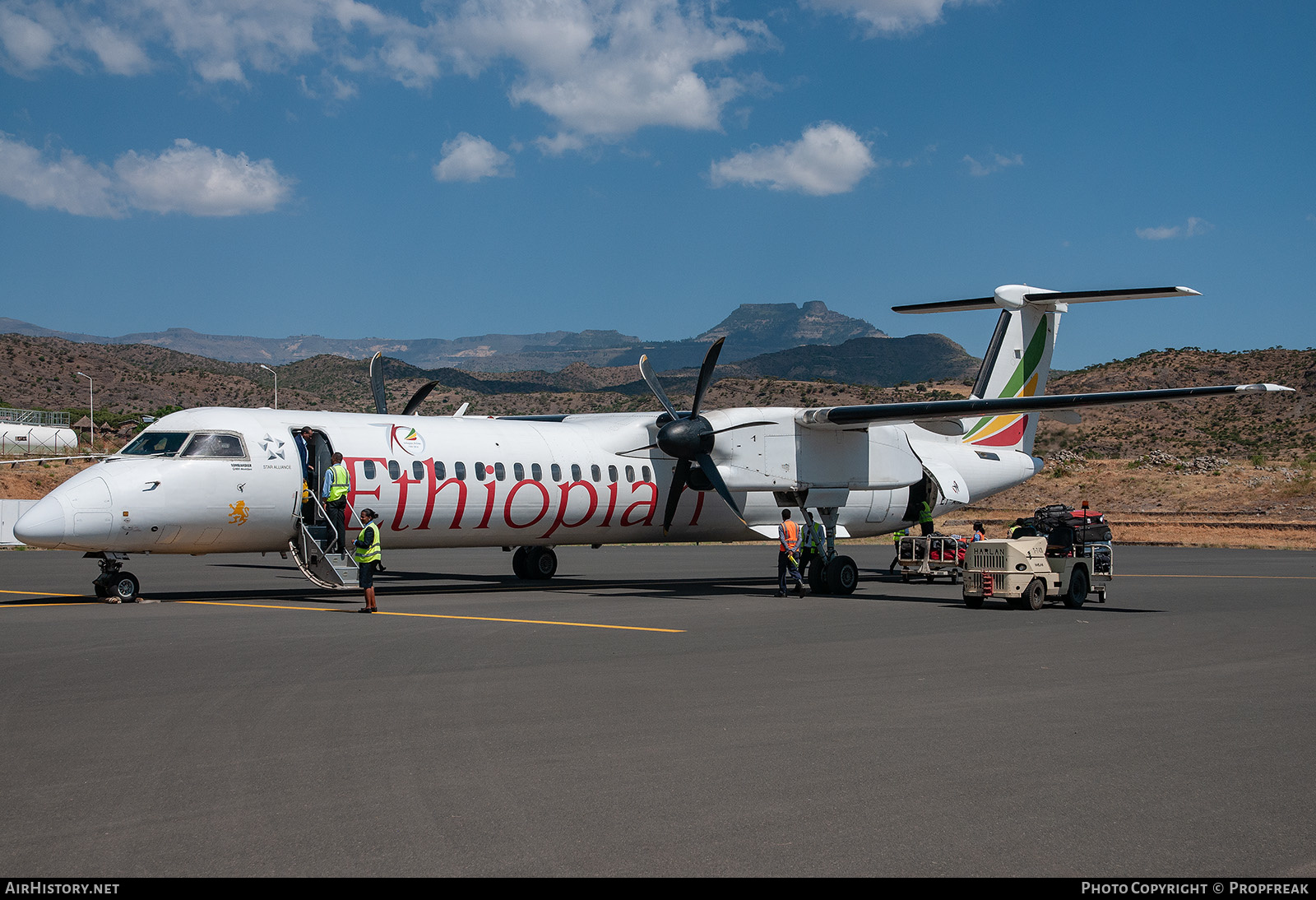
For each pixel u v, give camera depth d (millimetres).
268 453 17922
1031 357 26953
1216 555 36344
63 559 32719
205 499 17219
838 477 22281
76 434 73750
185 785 6402
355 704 8820
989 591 17531
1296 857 5344
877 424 21781
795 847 5445
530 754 7227
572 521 21344
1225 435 96500
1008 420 26781
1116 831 5730
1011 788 6508
